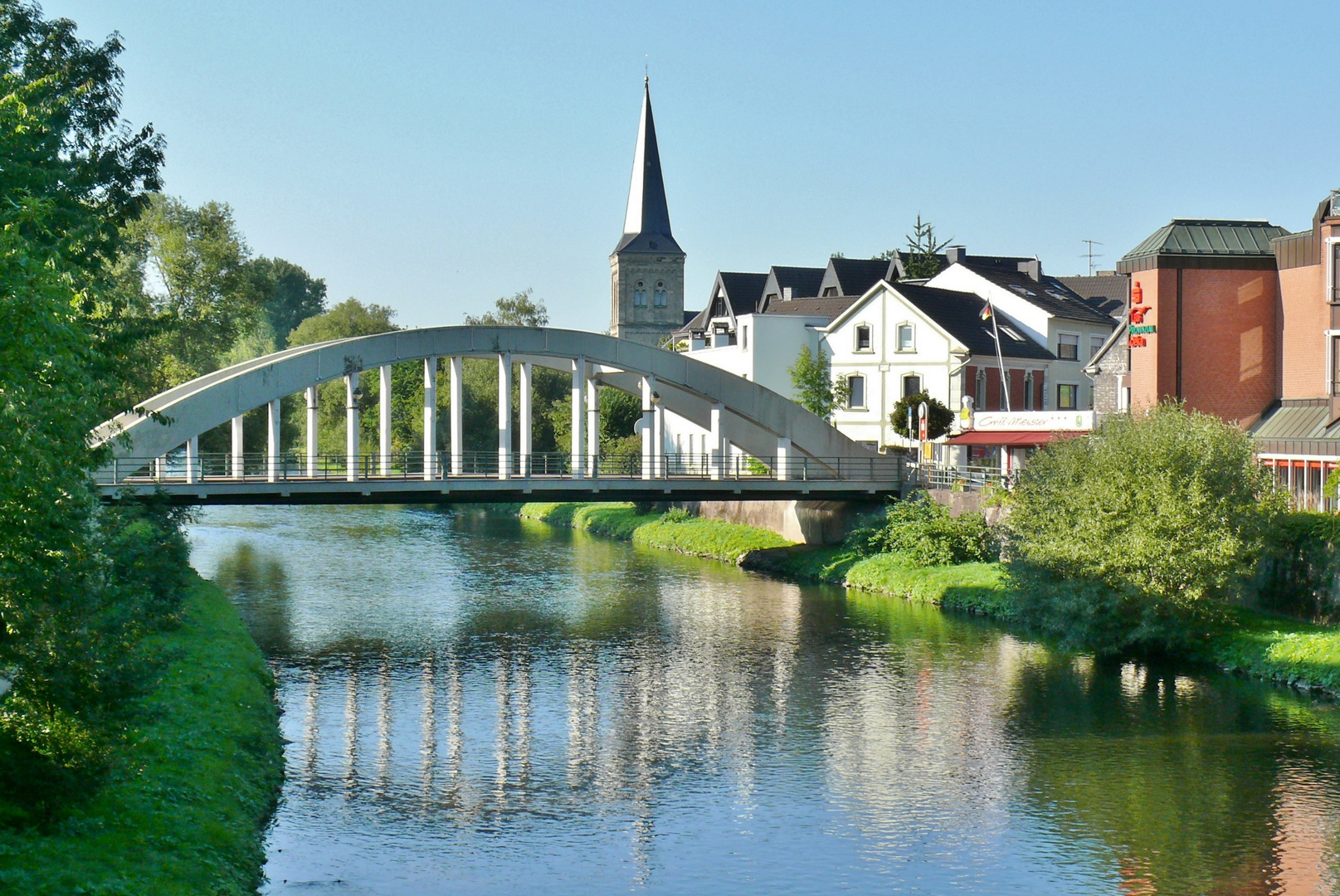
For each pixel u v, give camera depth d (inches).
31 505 566.6
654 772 954.7
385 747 1003.9
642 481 1856.5
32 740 628.4
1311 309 1633.9
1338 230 1547.7
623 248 4357.8
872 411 2425.0
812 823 850.8
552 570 2010.3
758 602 1689.2
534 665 1301.7
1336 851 792.3
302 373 1704.0
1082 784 921.5
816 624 1525.6
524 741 1031.6
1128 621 1311.5
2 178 738.8
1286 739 1017.5
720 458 1993.1
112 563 674.8
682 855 791.1
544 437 3511.3
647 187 4404.5
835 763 976.9
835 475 2048.5
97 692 603.5
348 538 2474.2
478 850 791.7
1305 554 1320.1
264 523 2797.7
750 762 981.2
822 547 2063.2
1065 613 1334.9
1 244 541.0
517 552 2268.7
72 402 576.1
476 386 3533.5
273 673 1245.7
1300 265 1651.1
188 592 1333.7
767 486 1941.4
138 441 1592.0
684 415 2108.8
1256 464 1322.6
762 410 2020.2
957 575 1708.9
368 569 1996.8
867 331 2433.6
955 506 1876.2
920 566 1801.2
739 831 834.2
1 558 574.6
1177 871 764.0
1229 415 1699.1
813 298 3024.1
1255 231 1743.4
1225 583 1263.5
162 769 768.3
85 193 1123.9
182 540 1203.9
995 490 1812.3
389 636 1441.9
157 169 1274.6
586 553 2266.2
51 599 596.1
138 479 1609.3
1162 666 1277.1
